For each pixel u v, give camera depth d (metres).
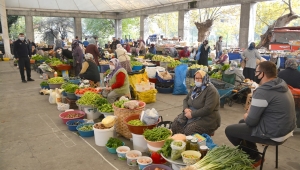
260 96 2.86
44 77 10.29
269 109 2.86
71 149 4.01
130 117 4.11
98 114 5.30
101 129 4.02
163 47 15.41
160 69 8.39
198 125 3.72
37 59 12.66
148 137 3.48
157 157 3.38
